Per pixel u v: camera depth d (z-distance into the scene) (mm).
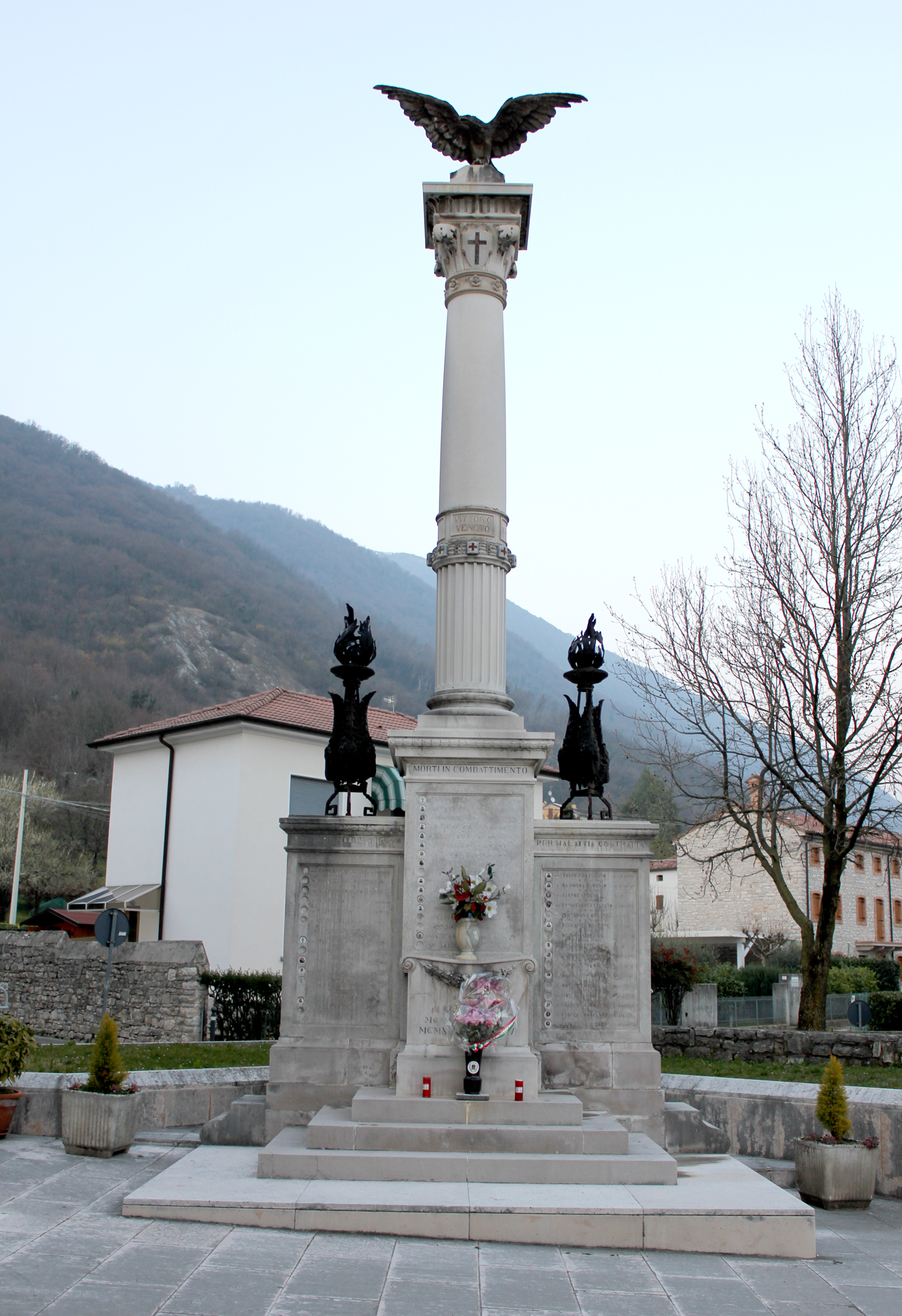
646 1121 10172
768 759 21000
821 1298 6727
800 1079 13625
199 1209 7754
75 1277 6449
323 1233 7641
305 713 30953
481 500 11422
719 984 32344
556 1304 6383
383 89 12141
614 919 10656
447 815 10492
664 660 22344
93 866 58906
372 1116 9336
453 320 11906
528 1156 8797
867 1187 9523
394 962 10516
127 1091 10062
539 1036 10414
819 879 46812
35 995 24281
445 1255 7266
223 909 27828
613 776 73062
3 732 66938
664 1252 7633
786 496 20859
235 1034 21141
